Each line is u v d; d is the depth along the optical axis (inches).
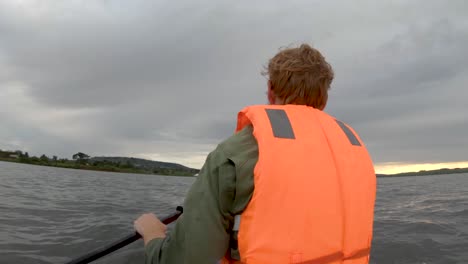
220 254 55.5
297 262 55.0
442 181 1237.1
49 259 194.1
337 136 65.2
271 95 73.3
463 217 340.2
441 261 203.9
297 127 62.4
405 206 442.3
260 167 55.6
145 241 66.1
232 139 60.5
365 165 68.0
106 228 264.1
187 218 56.1
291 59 68.4
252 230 54.2
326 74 69.6
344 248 59.4
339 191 60.0
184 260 55.1
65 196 467.5
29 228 258.4
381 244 236.1
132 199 478.9
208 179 57.1
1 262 183.9
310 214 56.5
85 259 94.7
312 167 58.7
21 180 692.1
